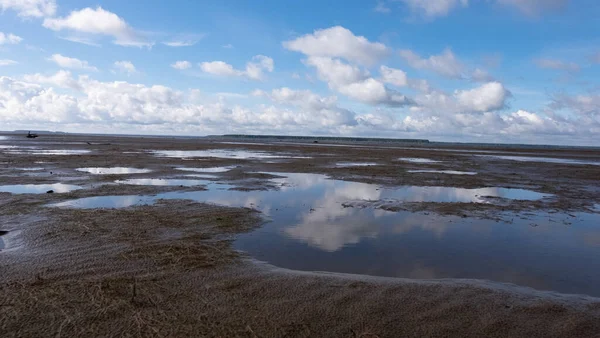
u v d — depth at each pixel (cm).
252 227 1021
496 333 486
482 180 2203
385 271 722
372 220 1145
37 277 622
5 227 941
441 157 4584
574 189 1900
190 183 1823
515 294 605
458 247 885
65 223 979
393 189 1792
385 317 520
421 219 1169
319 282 633
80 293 568
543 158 4988
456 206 1371
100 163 2709
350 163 3281
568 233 1030
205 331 473
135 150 4628
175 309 529
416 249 865
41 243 813
